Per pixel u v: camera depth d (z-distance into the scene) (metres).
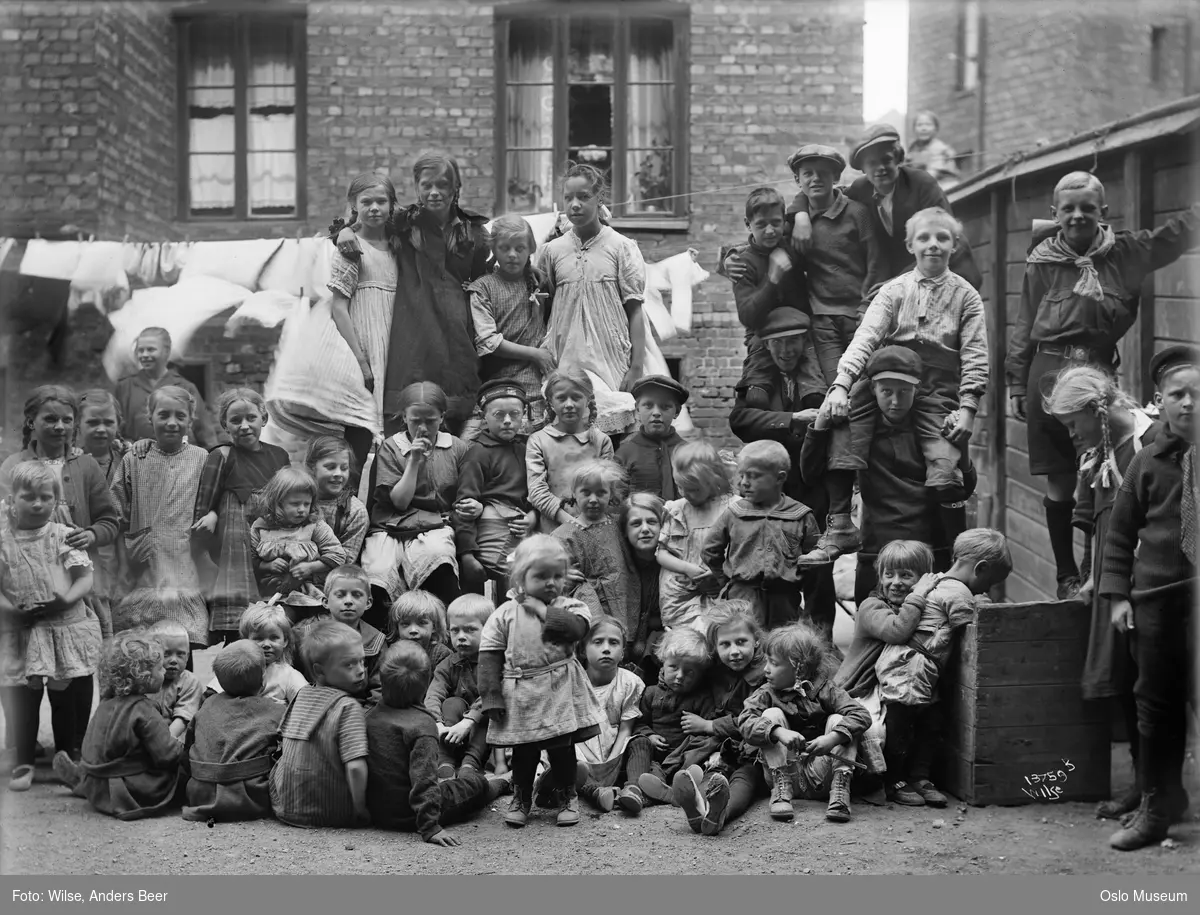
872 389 5.64
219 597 5.72
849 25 8.14
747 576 5.38
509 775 5.20
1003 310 7.57
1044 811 4.97
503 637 4.88
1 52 7.82
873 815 4.96
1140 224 6.33
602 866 4.50
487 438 5.94
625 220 8.23
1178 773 4.74
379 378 6.33
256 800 4.98
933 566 5.40
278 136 8.12
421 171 6.32
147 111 8.03
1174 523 4.79
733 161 8.20
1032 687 5.00
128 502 5.88
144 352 7.52
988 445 7.64
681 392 6.00
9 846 4.72
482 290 6.36
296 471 5.55
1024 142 7.80
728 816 4.88
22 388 8.04
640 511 5.53
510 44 8.15
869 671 5.15
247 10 7.98
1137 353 6.22
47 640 5.43
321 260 8.01
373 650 5.29
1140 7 7.31
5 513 5.50
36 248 7.96
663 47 8.20
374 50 8.09
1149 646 4.77
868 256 6.23
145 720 5.04
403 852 4.64
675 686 5.21
